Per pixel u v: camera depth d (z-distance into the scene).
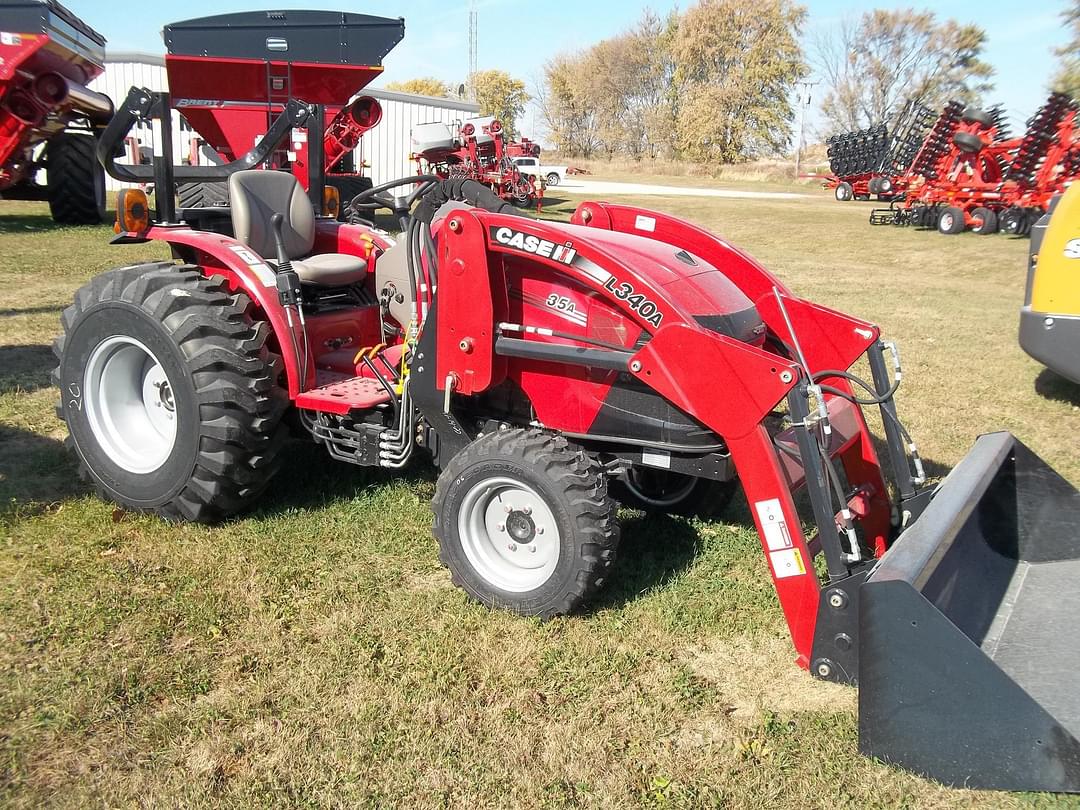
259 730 2.74
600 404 3.56
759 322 3.76
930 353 8.49
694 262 3.78
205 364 3.78
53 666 3.01
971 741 2.52
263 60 10.41
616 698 2.97
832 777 2.61
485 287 3.45
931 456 5.52
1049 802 2.50
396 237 5.13
